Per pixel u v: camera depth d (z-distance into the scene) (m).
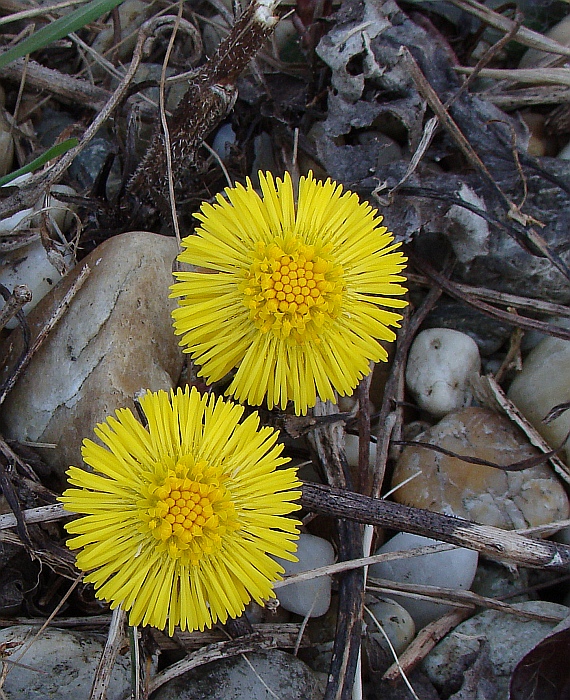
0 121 0.13
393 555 0.11
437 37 0.14
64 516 0.10
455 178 0.13
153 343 0.11
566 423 0.12
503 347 0.14
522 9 0.15
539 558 0.11
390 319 0.10
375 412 0.13
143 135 0.14
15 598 0.11
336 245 0.10
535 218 0.13
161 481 0.09
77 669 0.10
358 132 0.14
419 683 0.11
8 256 0.12
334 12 0.14
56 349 0.11
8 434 0.11
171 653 0.11
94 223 0.13
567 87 0.14
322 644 0.11
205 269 0.11
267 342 0.10
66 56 0.15
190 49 0.15
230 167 0.14
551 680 0.10
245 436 0.09
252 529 0.09
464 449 0.12
